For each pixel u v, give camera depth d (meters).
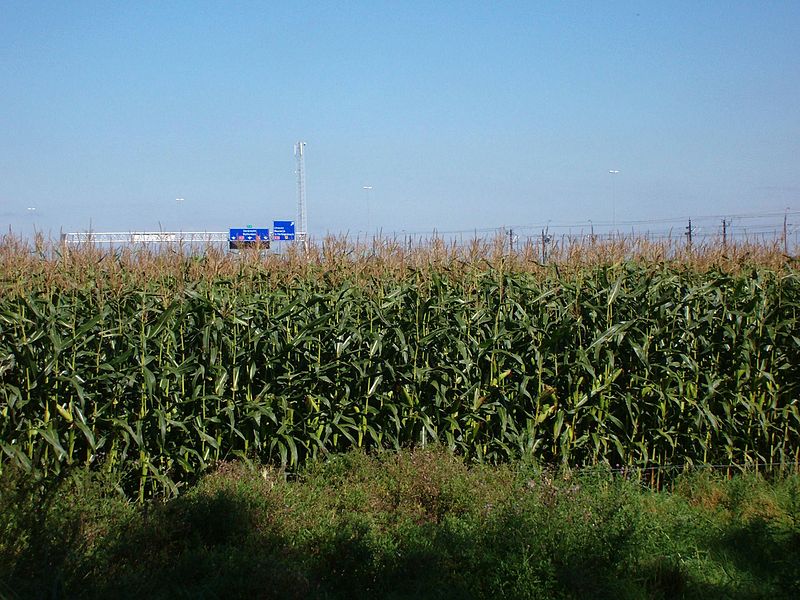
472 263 11.26
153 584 5.58
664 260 11.73
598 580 6.20
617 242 11.77
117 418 8.88
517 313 10.62
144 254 11.03
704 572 6.77
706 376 10.43
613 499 7.54
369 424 10.16
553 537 6.56
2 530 5.41
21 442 8.67
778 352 10.80
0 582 4.96
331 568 6.27
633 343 10.10
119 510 6.95
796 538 7.24
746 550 7.17
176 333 9.81
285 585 5.55
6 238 10.61
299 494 7.58
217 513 6.68
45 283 9.68
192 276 10.64
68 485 6.93
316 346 10.20
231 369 9.63
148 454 9.06
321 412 9.86
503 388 10.20
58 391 8.84
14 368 8.82
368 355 10.31
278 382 9.87
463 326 10.15
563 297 10.69
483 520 6.93
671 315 10.53
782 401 10.81
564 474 8.61
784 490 8.88
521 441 9.91
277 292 10.38
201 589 5.54
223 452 9.70
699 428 10.26
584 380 10.36
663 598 6.21
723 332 10.67
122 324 9.40
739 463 10.56
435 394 10.24
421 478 7.82
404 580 6.11
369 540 6.56
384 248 11.52
